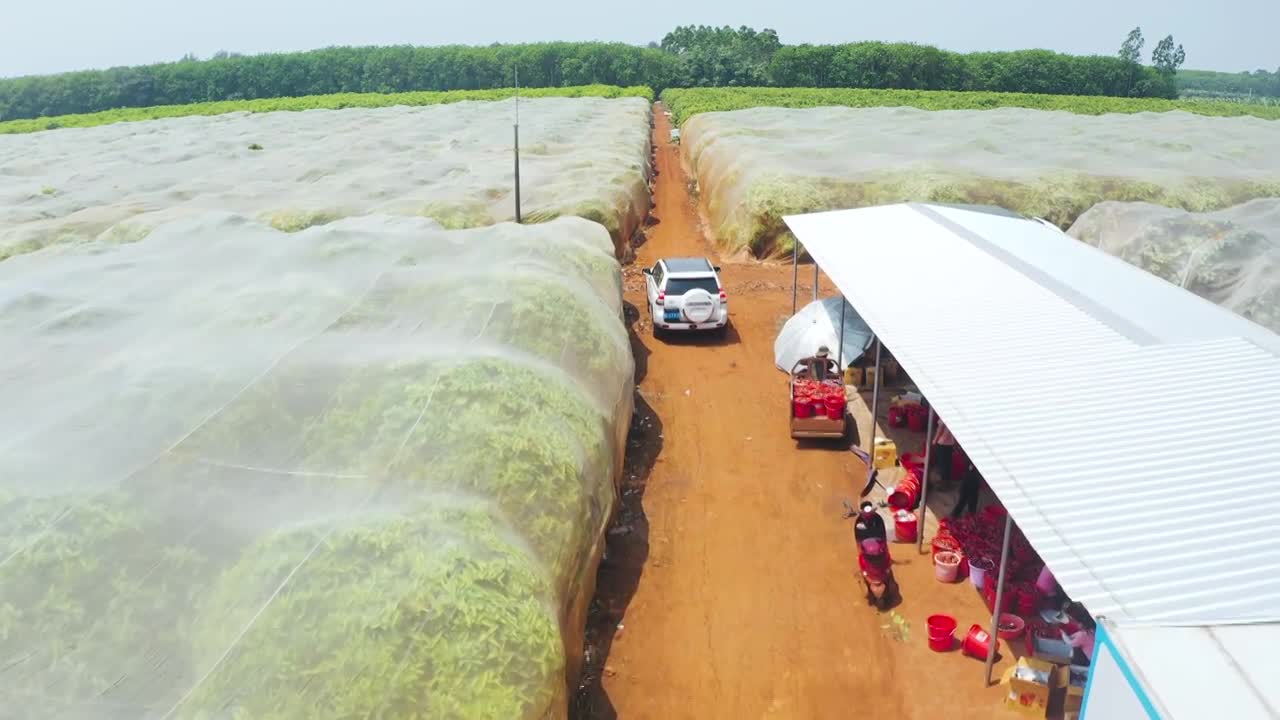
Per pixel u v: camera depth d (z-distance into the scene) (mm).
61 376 11547
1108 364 10508
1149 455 8320
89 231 28938
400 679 7438
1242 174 31562
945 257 16109
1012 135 43250
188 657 7363
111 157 47344
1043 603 10703
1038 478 8070
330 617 7723
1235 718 5215
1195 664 5656
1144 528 7207
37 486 8672
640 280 27438
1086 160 34594
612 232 29547
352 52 116188
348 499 9422
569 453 11352
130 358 11844
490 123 57094
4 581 7562
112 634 7398
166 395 10516
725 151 37938
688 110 66500
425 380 11461
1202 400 9359
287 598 7828
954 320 12539
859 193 29438
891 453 14664
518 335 13930
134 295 14930
